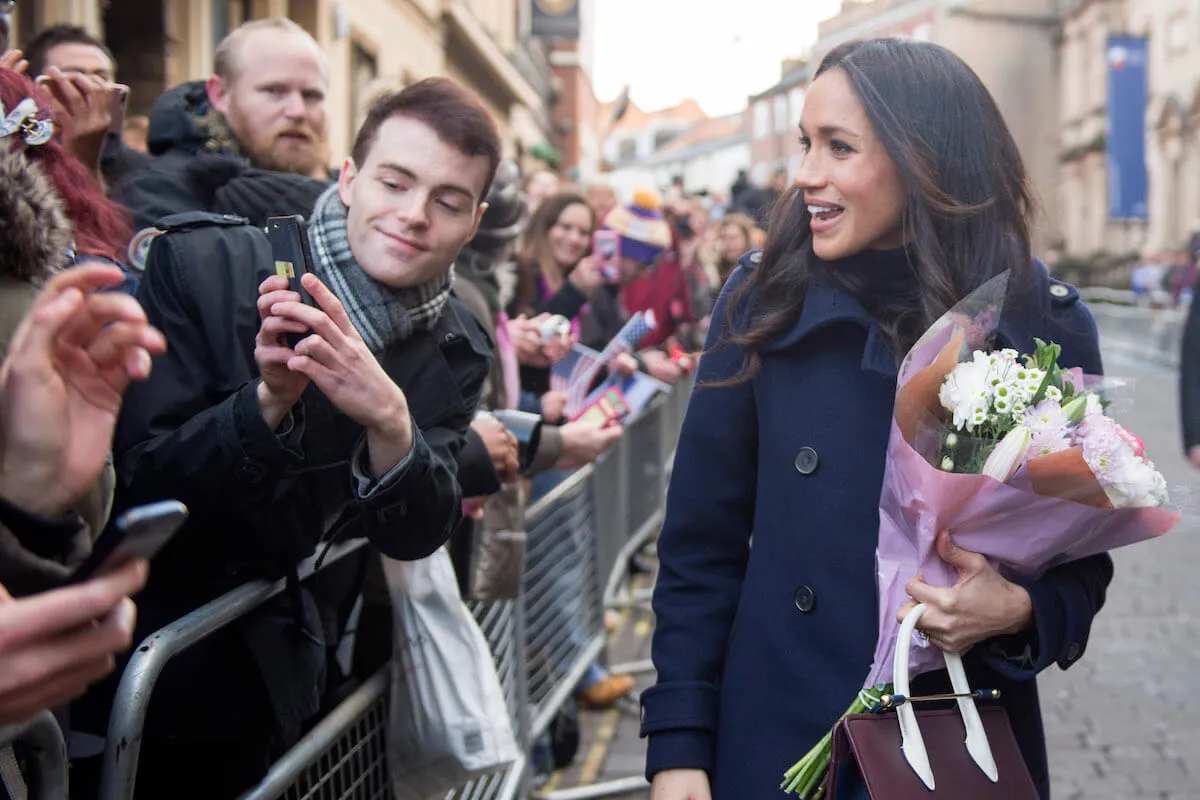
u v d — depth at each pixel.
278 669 2.03
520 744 3.55
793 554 1.90
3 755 1.42
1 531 1.15
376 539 1.98
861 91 1.85
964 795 1.68
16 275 1.39
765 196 11.19
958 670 1.75
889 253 1.92
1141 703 4.71
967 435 1.71
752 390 2.00
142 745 2.10
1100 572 1.92
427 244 2.04
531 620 3.85
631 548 6.12
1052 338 1.95
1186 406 4.59
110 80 3.37
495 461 2.64
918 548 1.74
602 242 5.31
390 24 14.22
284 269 1.77
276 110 3.05
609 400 3.46
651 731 1.95
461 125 2.04
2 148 1.39
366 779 2.43
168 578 1.98
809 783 1.79
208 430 1.79
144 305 1.99
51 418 1.13
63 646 1.10
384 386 1.76
